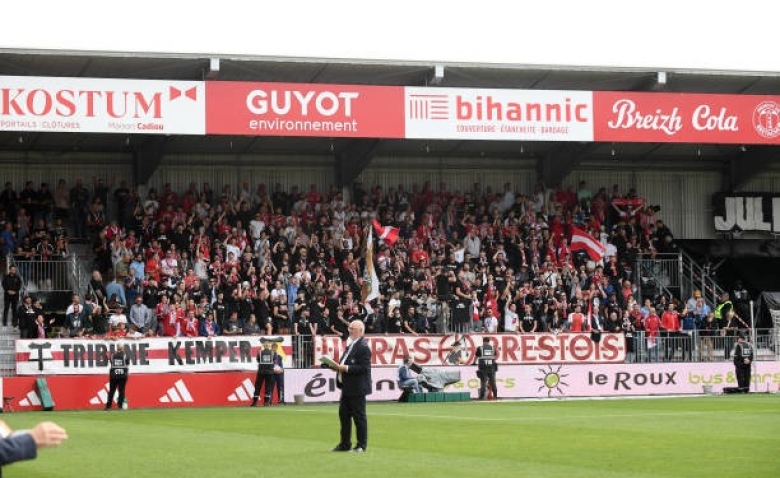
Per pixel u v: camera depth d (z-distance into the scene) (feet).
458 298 145.89
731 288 178.70
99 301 134.10
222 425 87.45
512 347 139.95
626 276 161.17
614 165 185.06
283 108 137.69
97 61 137.59
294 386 130.72
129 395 125.70
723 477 50.55
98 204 153.69
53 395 123.03
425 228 160.86
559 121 144.66
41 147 161.38
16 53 132.05
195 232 151.43
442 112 142.00
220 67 142.61
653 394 143.64
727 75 152.76
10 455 20.90
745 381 142.92
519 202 169.89
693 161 187.21
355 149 167.94
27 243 142.10
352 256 149.89
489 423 87.15
